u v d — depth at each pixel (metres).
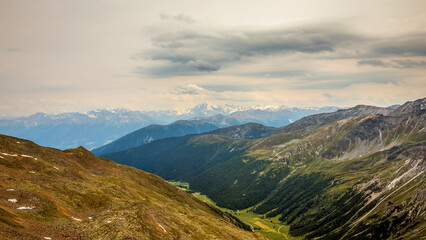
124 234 70.31
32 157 133.50
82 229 70.88
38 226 66.12
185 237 94.25
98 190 122.88
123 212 88.12
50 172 123.75
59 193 98.88
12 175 102.94
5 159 115.12
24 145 143.50
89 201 103.12
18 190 84.69
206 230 113.69
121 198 122.38
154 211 109.38
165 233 87.94
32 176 108.69
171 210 139.00
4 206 71.50
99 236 67.94
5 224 57.38
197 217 137.00
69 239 63.75
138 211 92.12
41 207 79.44
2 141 135.25
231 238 116.50
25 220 66.81
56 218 76.56
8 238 51.94
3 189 82.50
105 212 92.56
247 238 127.94
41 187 97.12
